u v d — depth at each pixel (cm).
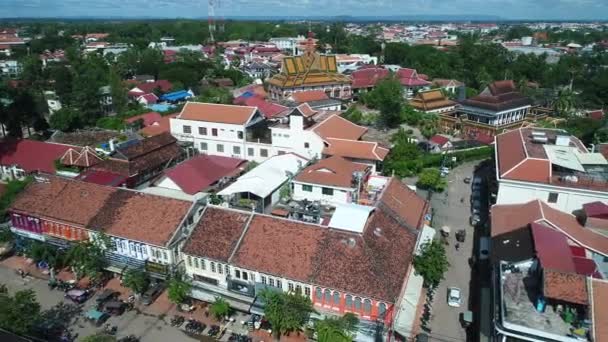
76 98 11481
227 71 18388
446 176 8962
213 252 4769
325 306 4434
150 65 18075
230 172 7512
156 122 10050
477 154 9944
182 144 8538
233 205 6294
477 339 4491
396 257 4684
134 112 12438
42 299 5009
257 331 4528
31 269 5600
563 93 13400
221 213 5081
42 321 4559
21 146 8094
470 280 5497
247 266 4584
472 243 6375
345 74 16825
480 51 19375
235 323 4644
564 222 5591
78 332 4503
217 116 8850
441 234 6594
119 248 5259
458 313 4891
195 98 14075
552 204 6272
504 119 11581
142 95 14300
